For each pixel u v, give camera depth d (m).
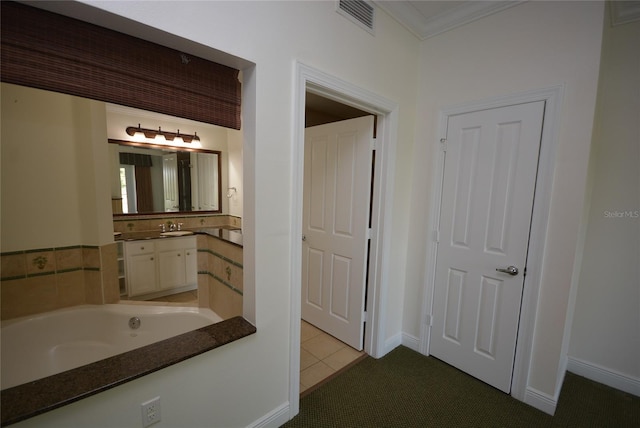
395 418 1.69
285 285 1.52
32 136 1.78
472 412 1.74
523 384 1.82
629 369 1.93
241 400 1.42
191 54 1.19
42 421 0.90
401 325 2.48
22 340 1.75
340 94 1.67
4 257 1.74
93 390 0.96
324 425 1.63
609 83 1.86
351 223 2.33
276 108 1.36
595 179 1.95
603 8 1.47
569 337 2.04
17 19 0.86
